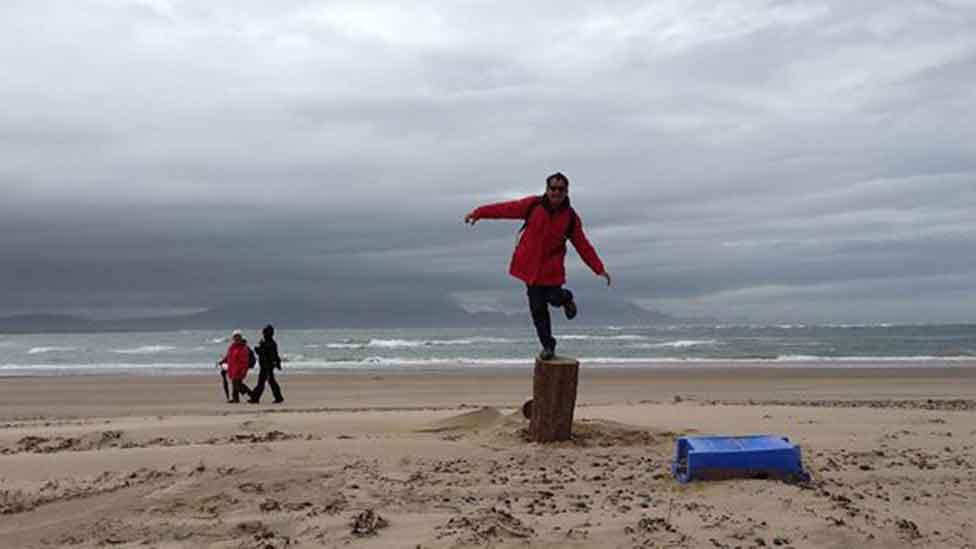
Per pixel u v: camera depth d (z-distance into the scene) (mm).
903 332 89938
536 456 7977
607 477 7109
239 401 21141
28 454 8203
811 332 93938
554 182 8289
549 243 8570
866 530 5387
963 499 6371
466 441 8766
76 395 23312
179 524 5824
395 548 5031
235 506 6176
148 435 9945
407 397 22125
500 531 5270
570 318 8930
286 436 9375
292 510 6016
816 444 8859
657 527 5391
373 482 6809
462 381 27938
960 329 99188
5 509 6270
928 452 8398
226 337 110125
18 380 30062
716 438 7379
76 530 5801
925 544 5184
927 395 21828
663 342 68688
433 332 135000
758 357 46906
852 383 26219
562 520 5621
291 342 79500
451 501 6211
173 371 37438
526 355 51062
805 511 5805
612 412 12273
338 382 27719
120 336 131875
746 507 5941
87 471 7398
